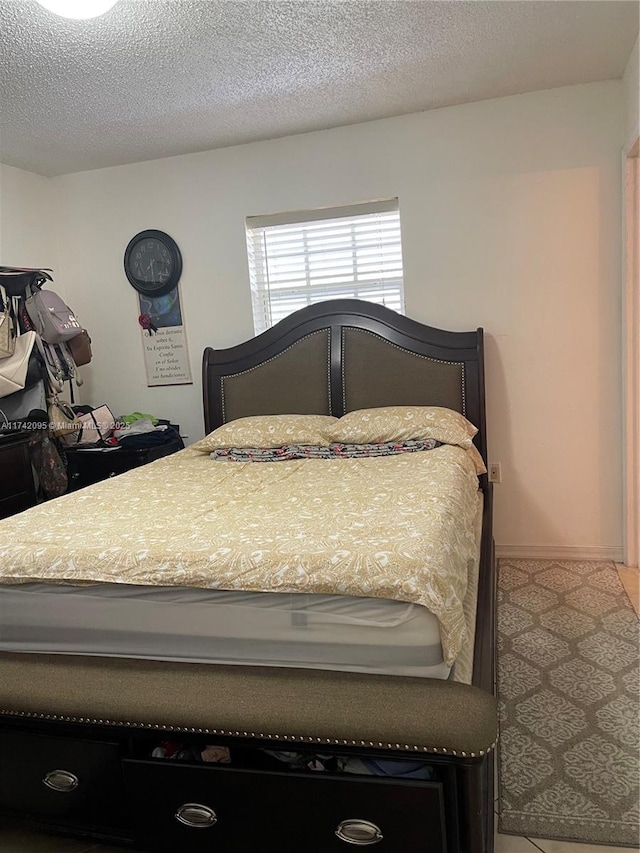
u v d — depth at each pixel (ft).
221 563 4.83
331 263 11.10
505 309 10.14
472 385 10.01
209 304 11.52
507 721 6.19
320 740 4.18
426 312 10.48
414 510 5.75
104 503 6.92
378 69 8.17
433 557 4.64
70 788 4.87
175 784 4.51
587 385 9.97
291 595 4.70
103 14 6.32
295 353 10.80
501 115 9.68
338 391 10.62
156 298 11.78
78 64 7.38
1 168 10.90
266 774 4.29
